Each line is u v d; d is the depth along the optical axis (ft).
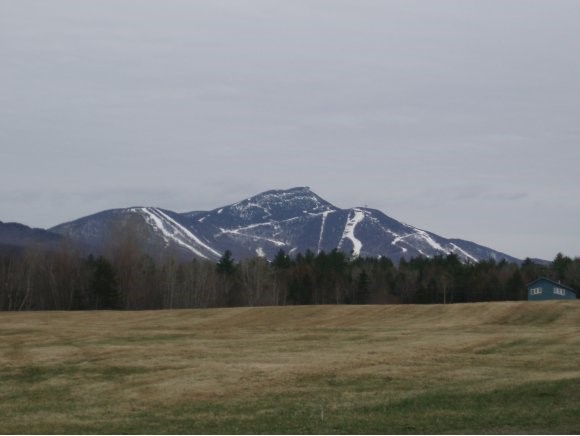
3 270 372.79
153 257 477.77
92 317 274.98
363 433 80.18
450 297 441.68
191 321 259.19
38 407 108.37
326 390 113.39
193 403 107.24
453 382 116.88
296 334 202.28
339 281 451.53
